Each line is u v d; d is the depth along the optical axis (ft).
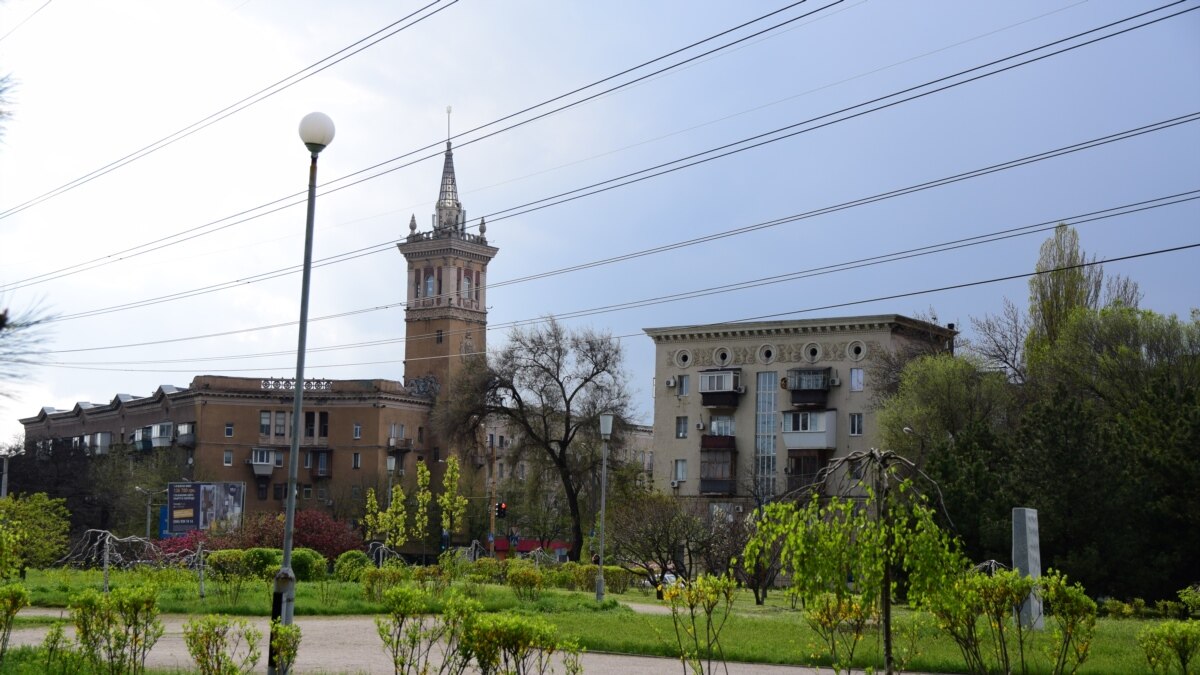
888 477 39.52
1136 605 121.70
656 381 290.35
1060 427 127.75
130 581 129.70
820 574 38.55
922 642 72.95
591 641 77.15
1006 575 45.42
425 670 47.09
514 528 372.99
